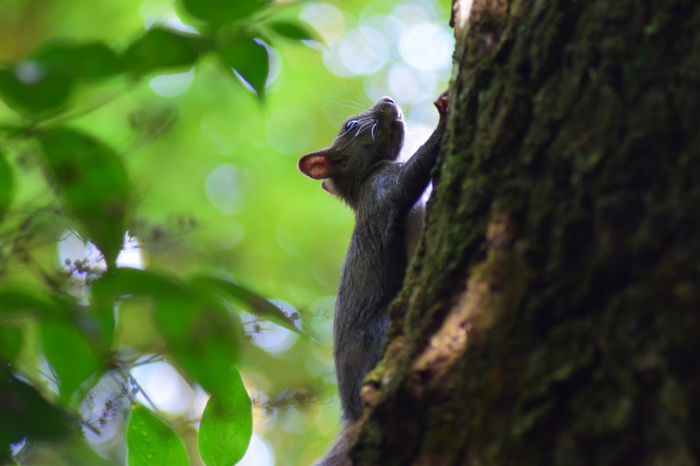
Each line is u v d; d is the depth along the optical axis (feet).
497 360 14.47
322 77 77.77
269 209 77.66
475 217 16.26
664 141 13.38
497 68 16.90
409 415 15.47
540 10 16.14
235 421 18.10
